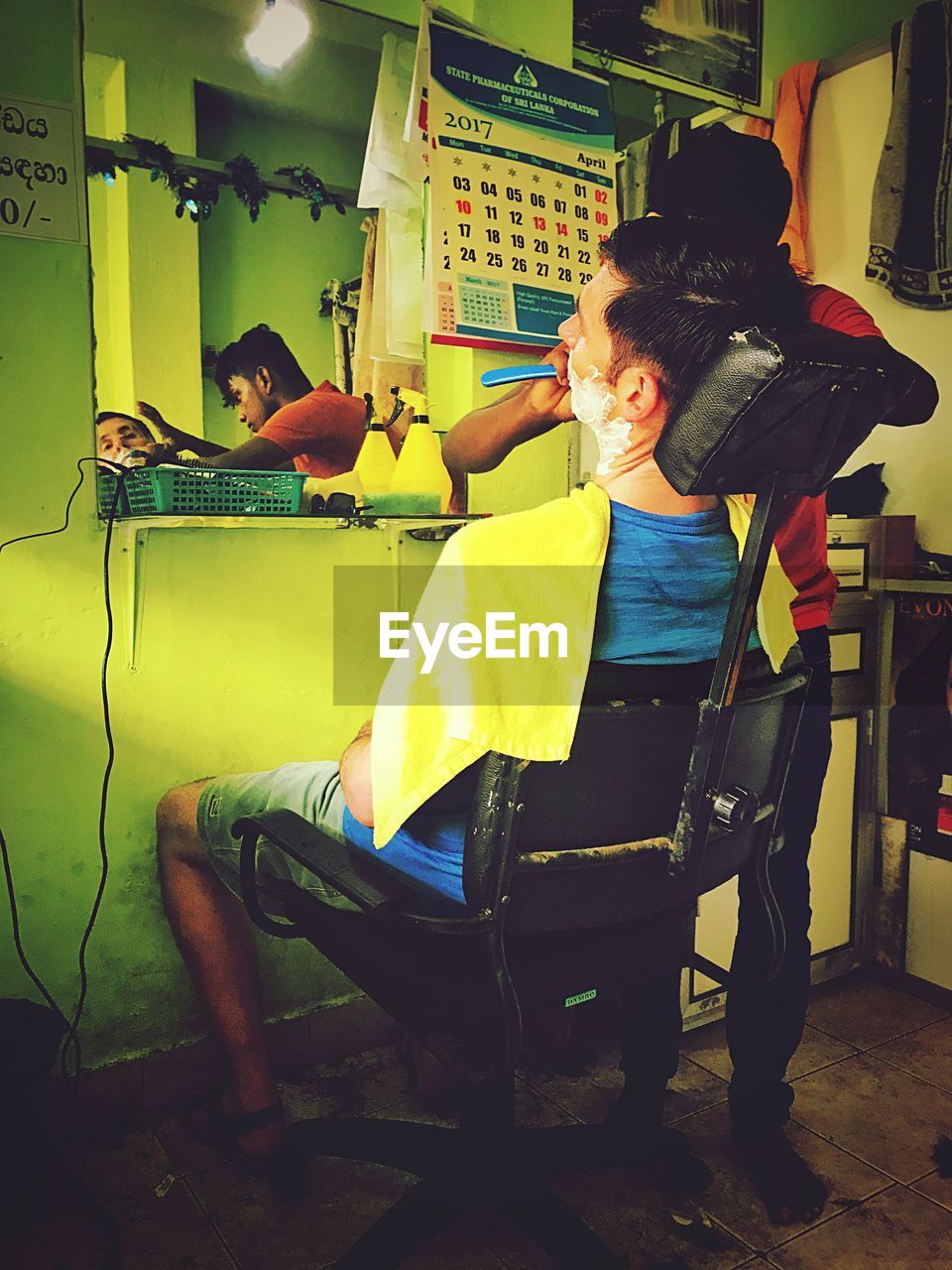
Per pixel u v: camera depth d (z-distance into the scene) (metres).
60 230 1.42
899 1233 1.35
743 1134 1.50
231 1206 1.40
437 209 1.72
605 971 1.08
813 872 1.97
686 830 1.00
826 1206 1.41
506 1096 1.28
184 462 1.67
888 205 1.96
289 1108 1.63
